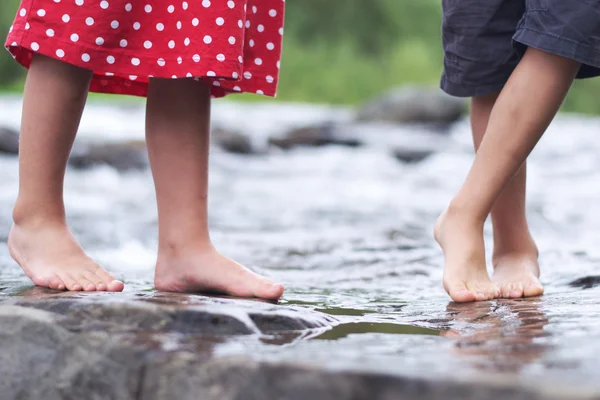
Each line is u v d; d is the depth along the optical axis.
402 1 20.00
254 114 10.77
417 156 6.93
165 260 1.57
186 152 1.56
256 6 1.58
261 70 1.59
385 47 19.72
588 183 5.16
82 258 1.54
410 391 0.76
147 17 1.43
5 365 1.03
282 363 0.84
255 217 3.47
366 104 11.36
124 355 0.95
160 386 0.90
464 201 1.58
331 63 18.98
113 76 1.69
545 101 1.47
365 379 0.78
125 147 5.57
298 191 4.69
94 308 1.12
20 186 1.54
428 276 1.90
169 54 1.43
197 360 0.89
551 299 1.47
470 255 1.56
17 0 16.64
